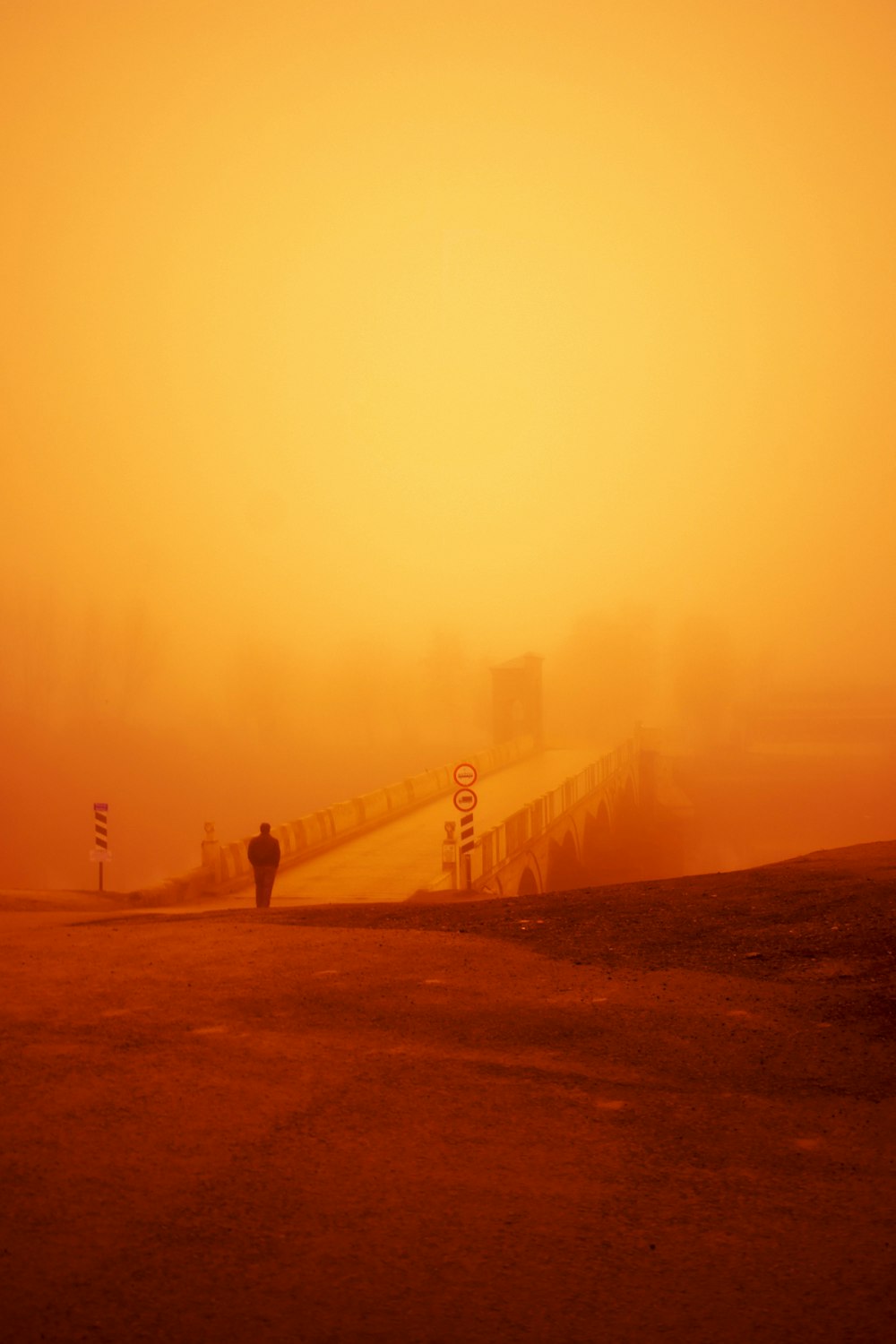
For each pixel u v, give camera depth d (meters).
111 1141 5.13
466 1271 4.02
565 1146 5.18
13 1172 4.77
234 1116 5.47
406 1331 3.64
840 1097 5.90
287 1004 7.55
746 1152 5.15
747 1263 4.12
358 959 9.06
